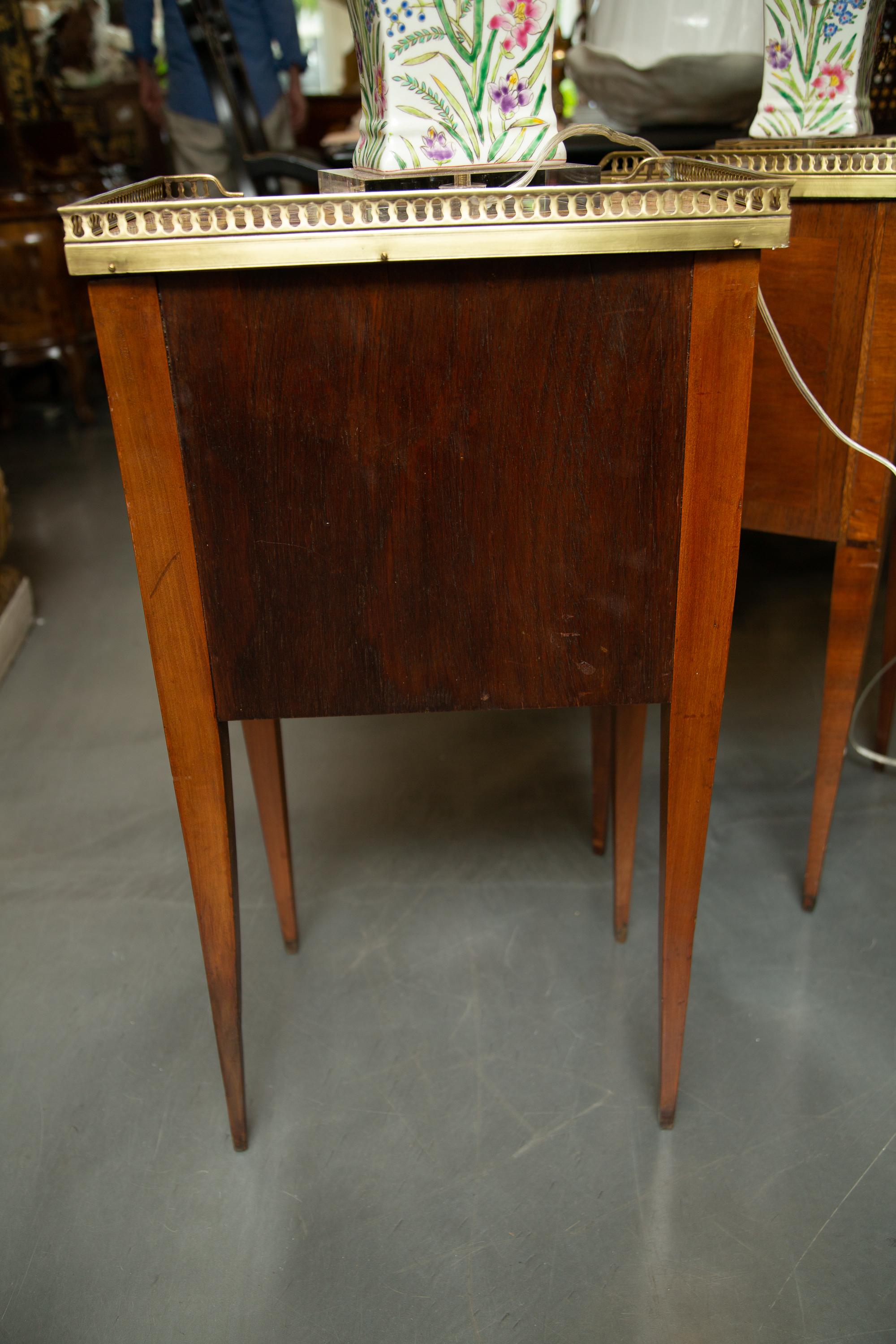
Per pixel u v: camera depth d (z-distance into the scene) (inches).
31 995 46.1
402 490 28.8
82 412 138.8
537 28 30.9
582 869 52.7
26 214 127.9
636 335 27.0
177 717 31.5
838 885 50.7
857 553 42.4
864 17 40.9
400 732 66.6
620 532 29.5
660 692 32.0
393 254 25.2
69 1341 32.0
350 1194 36.2
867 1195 35.4
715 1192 35.7
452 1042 42.4
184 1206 36.2
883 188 36.8
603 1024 42.9
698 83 53.6
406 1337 31.6
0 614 76.7
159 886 53.0
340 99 147.9
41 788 61.8
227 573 29.7
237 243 25.1
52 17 166.4
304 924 49.8
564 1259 33.7
